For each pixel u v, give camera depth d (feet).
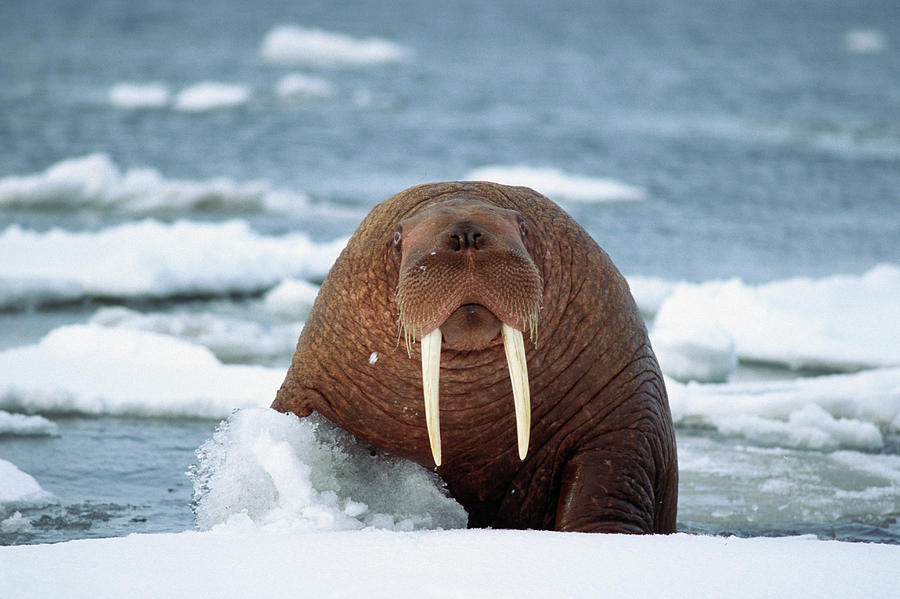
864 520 26.99
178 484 27.96
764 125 124.47
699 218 76.02
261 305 52.11
